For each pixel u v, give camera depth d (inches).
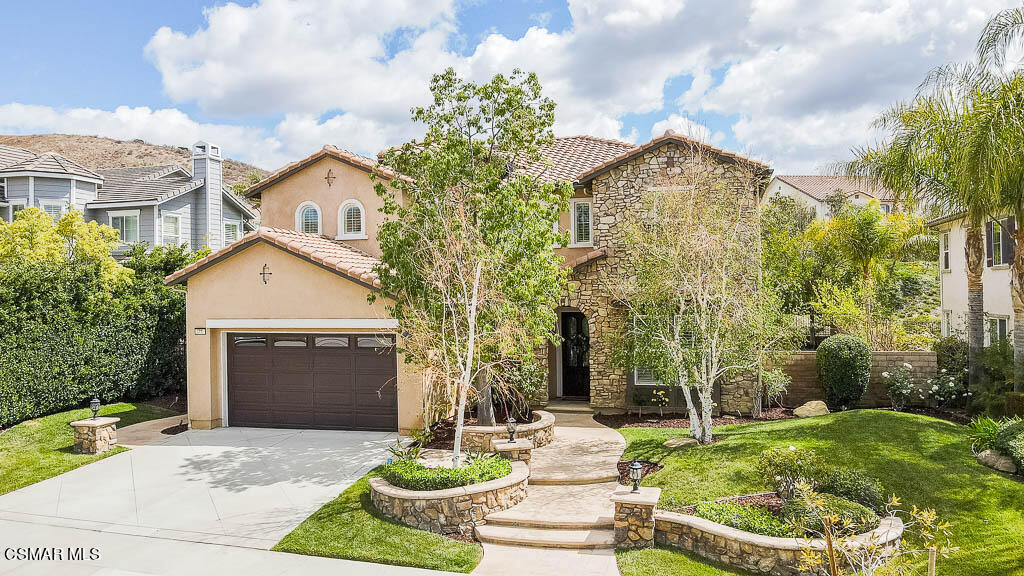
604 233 745.6
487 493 441.7
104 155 4222.4
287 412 689.6
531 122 565.9
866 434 518.9
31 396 683.4
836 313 869.2
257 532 430.3
